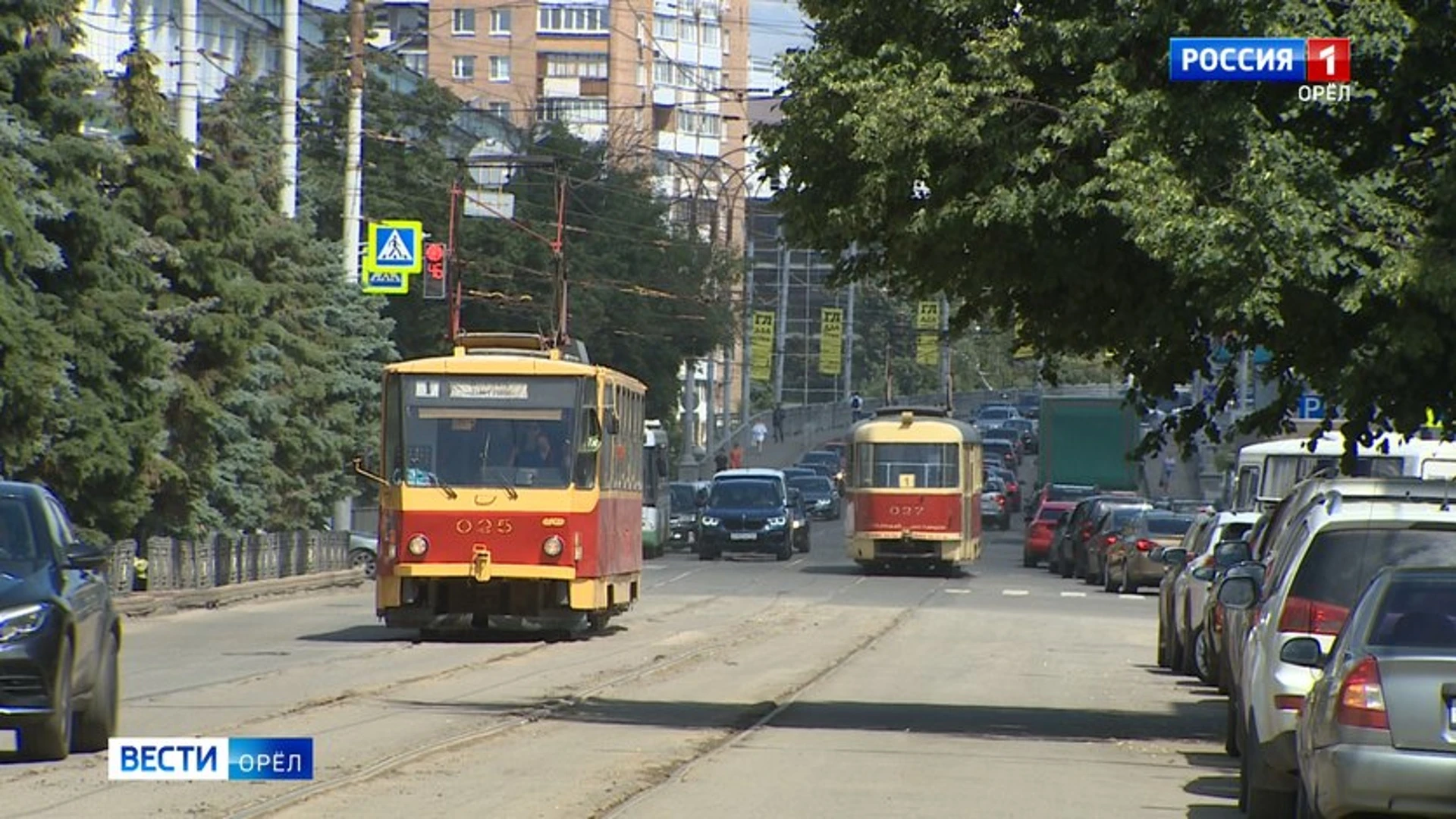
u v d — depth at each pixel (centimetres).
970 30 5278
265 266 13562
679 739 5016
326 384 13925
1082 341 5475
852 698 6450
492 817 3597
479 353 9238
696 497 18850
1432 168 4912
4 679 4150
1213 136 4875
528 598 8719
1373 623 3238
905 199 5228
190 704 5650
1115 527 14512
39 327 8594
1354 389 4878
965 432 16462
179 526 11225
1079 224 5209
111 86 11588
